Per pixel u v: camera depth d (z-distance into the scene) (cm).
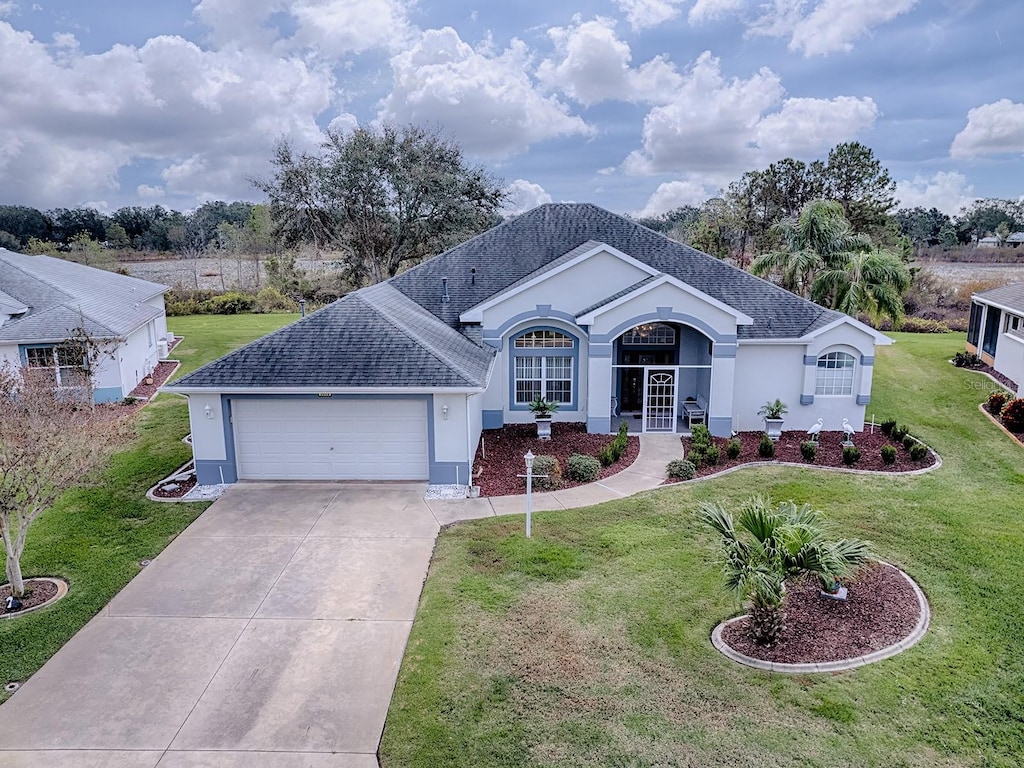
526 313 2050
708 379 2044
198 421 1611
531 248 2391
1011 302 2603
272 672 909
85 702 852
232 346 3578
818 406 2067
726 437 2009
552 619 1005
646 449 1891
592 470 1645
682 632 970
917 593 1070
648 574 1142
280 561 1235
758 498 1034
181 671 914
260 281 6247
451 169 4978
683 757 728
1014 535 1280
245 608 1075
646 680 862
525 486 1602
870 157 4409
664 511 1424
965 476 1645
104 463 1266
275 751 762
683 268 2262
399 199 4919
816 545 928
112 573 1198
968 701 812
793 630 968
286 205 4988
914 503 1452
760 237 4791
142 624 1032
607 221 2469
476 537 1310
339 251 5259
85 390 2314
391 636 991
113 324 2542
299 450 1641
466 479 1614
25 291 2705
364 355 1631
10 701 855
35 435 1100
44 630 1019
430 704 824
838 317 2006
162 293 3619
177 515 1455
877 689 837
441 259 2375
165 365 3133
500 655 919
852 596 1059
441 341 1809
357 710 830
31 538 1345
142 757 756
